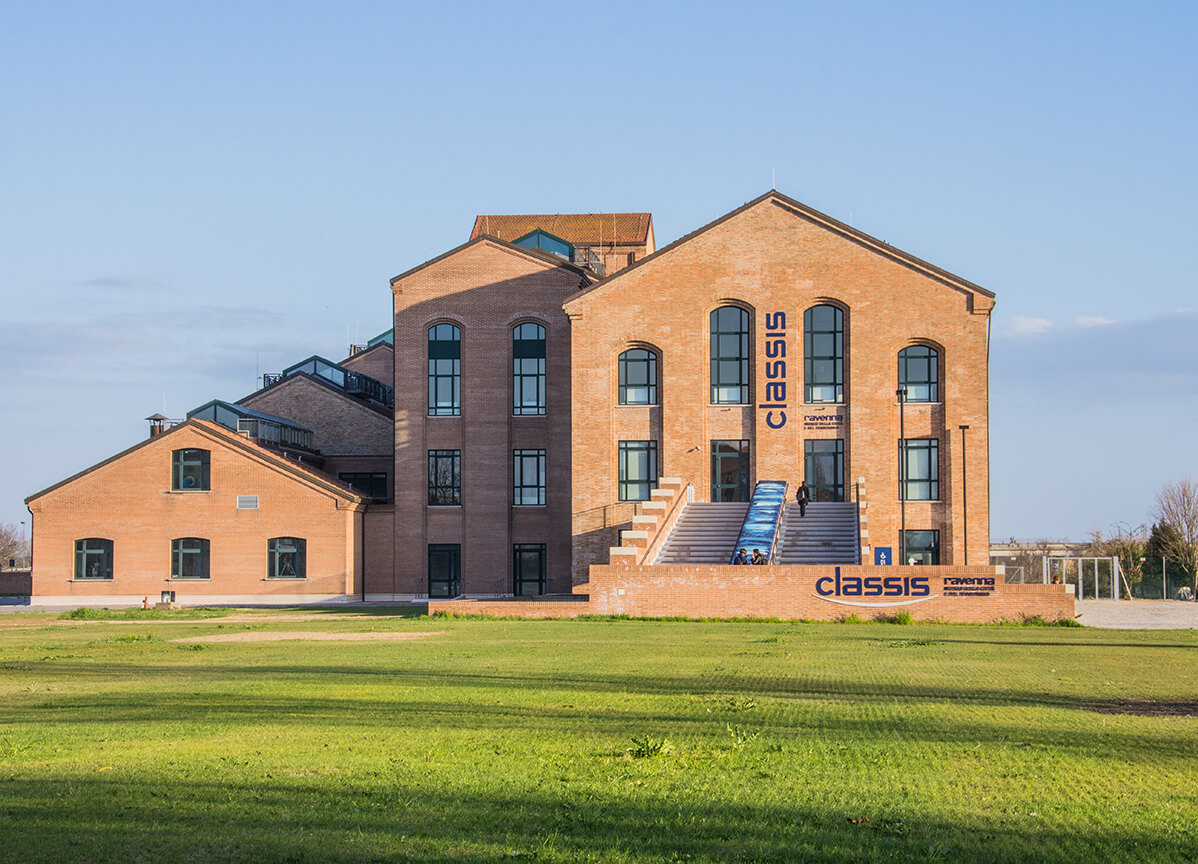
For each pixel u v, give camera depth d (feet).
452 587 211.82
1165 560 235.61
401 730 49.65
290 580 202.39
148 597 203.51
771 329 186.09
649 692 62.69
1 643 106.11
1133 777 40.14
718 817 34.78
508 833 33.01
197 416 226.38
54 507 205.57
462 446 212.84
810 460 184.96
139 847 31.53
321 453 248.52
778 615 134.92
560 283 212.64
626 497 188.65
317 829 33.37
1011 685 66.13
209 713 55.42
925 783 39.14
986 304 180.65
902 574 132.46
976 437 180.24
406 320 214.69
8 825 33.73
